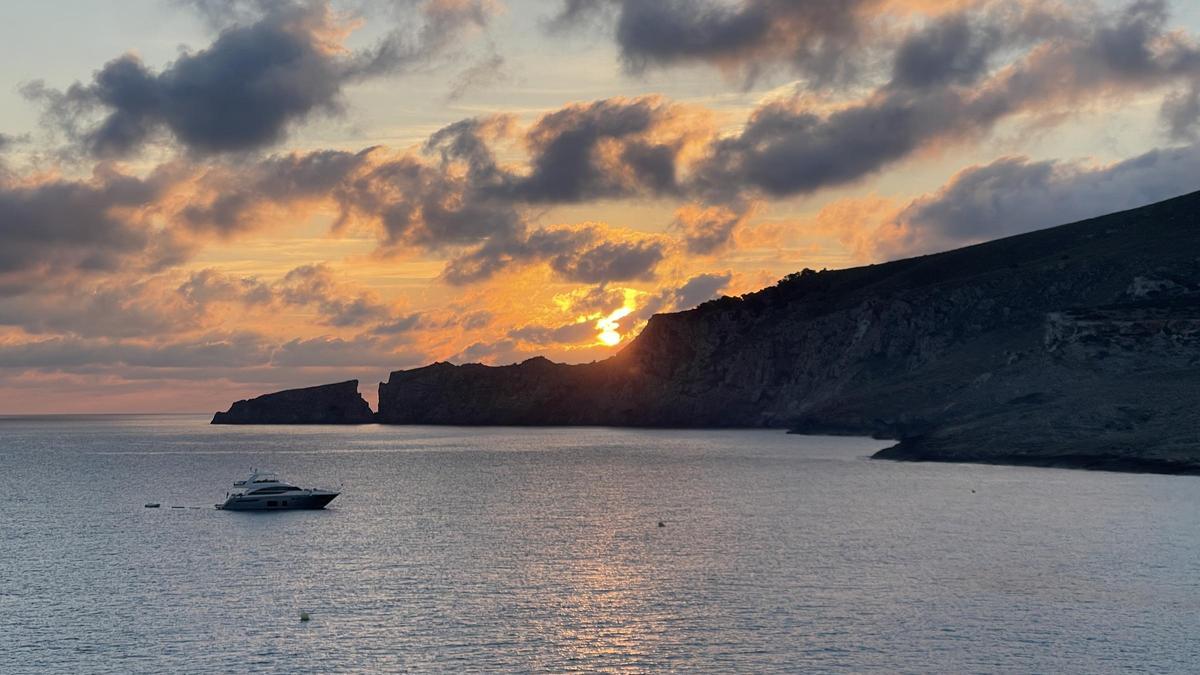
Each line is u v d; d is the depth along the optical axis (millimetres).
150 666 64375
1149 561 90312
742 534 110375
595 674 62406
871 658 64500
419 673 62812
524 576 88750
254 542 109250
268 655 66250
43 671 63656
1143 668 62062
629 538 109438
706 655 65500
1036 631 69250
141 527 123000
